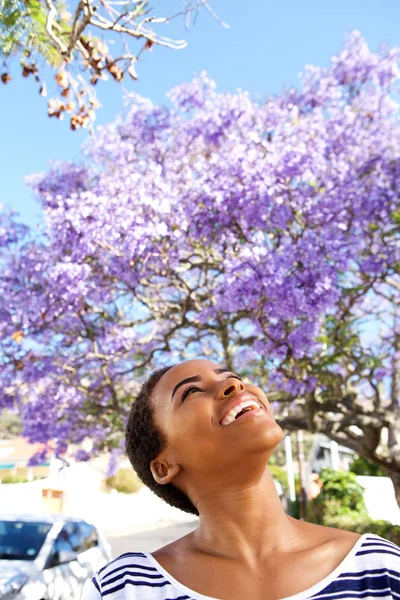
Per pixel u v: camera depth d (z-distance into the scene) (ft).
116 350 31.50
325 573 4.80
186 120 35.99
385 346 34.78
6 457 101.76
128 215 25.77
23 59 13.48
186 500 5.76
